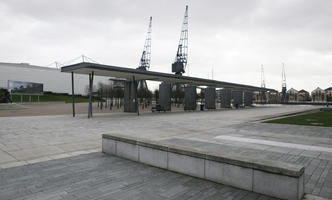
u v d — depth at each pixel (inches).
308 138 384.2
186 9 2657.5
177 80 1159.6
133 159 243.4
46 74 2874.0
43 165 227.5
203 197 155.3
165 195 158.4
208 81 1261.1
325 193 165.3
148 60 3068.4
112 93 1713.8
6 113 949.2
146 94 1983.3
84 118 744.3
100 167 221.0
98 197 154.4
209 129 495.2
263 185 158.9
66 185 175.2
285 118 759.1
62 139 373.1
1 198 151.7
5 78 2509.8
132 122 636.1
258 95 3988.7
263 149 303.4
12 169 214.4
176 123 613.3
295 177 145.0
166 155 213.0
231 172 173.8
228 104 1622.8
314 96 4375.0
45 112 1021.2
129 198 153.2
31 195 157.0
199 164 191.3
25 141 354.6
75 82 3152.1
